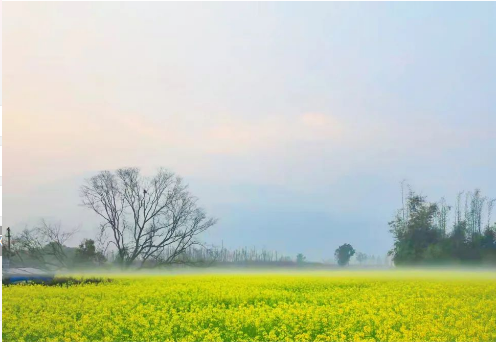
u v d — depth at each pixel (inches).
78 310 690.8
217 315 614.2
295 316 601.9
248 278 1080.2
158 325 590.2
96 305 720.3
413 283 927.7
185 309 685.9
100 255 1333.7
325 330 560.4
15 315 666.2
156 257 1363.2
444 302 700.0
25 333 570.9
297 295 776.9
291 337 536.4
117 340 543.5
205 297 765.9
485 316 597.0
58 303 740.0
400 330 534.9
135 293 815.7
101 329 585.9
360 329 557.3
